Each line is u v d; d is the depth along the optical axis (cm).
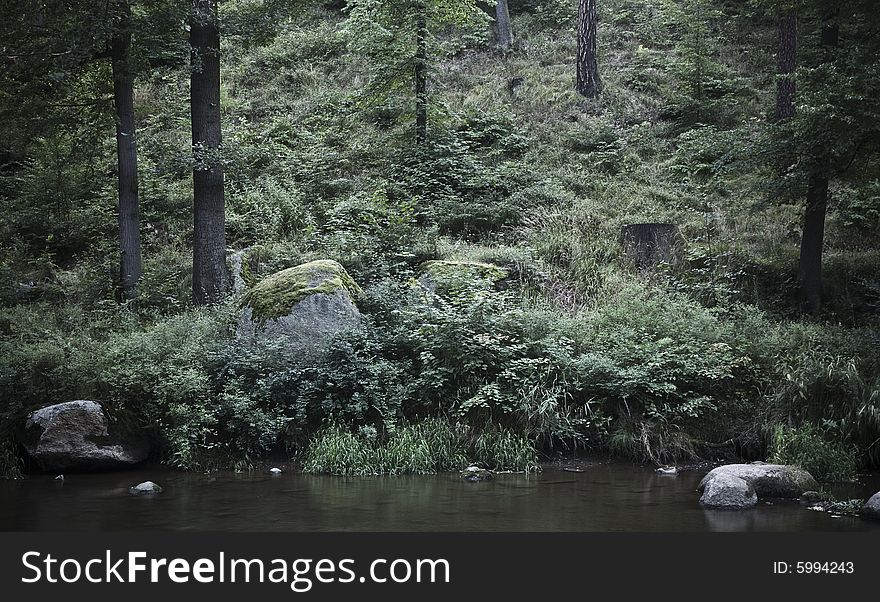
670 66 2383
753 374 1163
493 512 798
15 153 1864
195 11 1340
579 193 1903
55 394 1060
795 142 1395
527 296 1423
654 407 1108
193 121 1411
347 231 1541
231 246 1641
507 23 2714
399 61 1923
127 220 1453
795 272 1513
